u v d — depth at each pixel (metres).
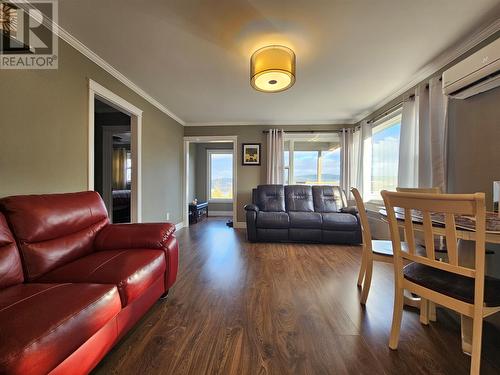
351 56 2.36
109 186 4.08
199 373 1.15
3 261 1.16
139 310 1.48
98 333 1.09
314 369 1.17
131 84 3.03
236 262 2.78
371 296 1.94
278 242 3.76
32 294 1.03
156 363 1.21
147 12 1.75
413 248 1.27
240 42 2.12
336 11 1.74
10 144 1.60
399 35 2.02
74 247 1.58
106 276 1.26
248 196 5.09
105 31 1.98
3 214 1.29
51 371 0.84
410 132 2.94
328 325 1.54
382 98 3.56
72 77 2.11
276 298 1.90
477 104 2.06
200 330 1.48
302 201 4.32
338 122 4.96
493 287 1.12
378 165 3.97
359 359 1.24
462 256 1.52
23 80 1.69
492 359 1.24
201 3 1.66
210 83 3.04
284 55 2.15
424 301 1.55
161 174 4.06
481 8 1.71
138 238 1.80
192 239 3.96
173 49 2.24
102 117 4.04
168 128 4.35
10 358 0.69
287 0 1.63
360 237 3.62
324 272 2.47
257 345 1.35
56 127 1.95
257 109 4.17
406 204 1.20
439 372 1.16
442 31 1.97
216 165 6.96
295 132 5.00
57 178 1.96
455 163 2.29
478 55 1.73
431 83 2.49
